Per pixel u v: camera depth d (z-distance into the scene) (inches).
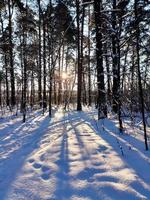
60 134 403.5
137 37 303.1
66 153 281.4
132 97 368.5
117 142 310.2
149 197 178.4
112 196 181.5
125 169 228.2
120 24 338.3
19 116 730.2
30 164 257.0
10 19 979.3
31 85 1145.4
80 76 844.0
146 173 218.4
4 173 238.8
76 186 199.0
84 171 226.4
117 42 341.7
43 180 215.0
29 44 853.8
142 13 310.0
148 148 292.0
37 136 422.0
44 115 729.0
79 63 840.3
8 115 754.8
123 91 364.2
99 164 242.5
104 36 377.1
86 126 458.9
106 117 487.5
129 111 430.9
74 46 1189.1
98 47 417.4
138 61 291.6
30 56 847.7
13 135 455.8
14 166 256.7
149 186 193.8
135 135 362.9
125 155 268.5
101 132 393.7
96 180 207.2
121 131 379.6
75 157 266.2
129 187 192.5
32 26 925.8
